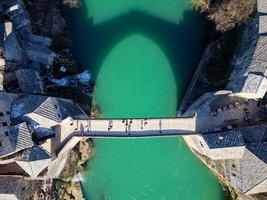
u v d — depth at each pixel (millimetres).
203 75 81375
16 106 72562
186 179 83562
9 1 77688
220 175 80062
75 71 83125
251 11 74688
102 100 83875
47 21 82312
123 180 83875
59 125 75562
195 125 76000
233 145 71188
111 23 84188
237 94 74125
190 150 83125
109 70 84125
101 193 83938
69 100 79000
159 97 83875
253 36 73562
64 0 82375
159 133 76312
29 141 71188
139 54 84188
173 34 84000
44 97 72375
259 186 70875
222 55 80938
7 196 71188
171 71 84000
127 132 76438
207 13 82062
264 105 76125
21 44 78688
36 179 77000
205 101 77000
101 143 83875
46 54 80312
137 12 84125
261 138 73812
